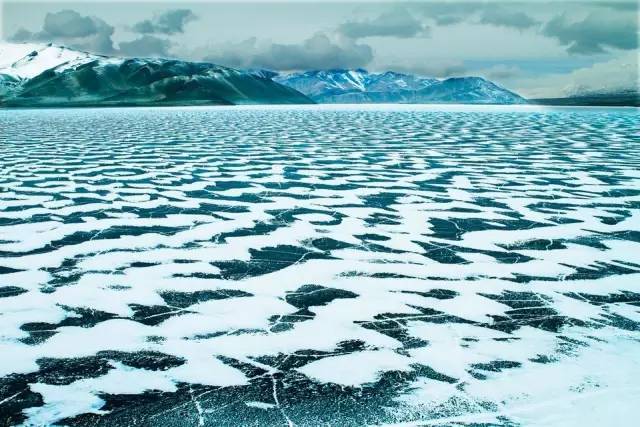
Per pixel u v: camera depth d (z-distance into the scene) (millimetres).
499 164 11125
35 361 3168
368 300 4109
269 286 4398
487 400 2752
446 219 6598
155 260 5035
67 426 2561
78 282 4453
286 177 9609
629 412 2627
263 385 2918
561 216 6719
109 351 3299
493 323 3701
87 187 8633
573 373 3014
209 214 6844
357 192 8234
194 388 2889
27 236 5797
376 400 2768
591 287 4371
